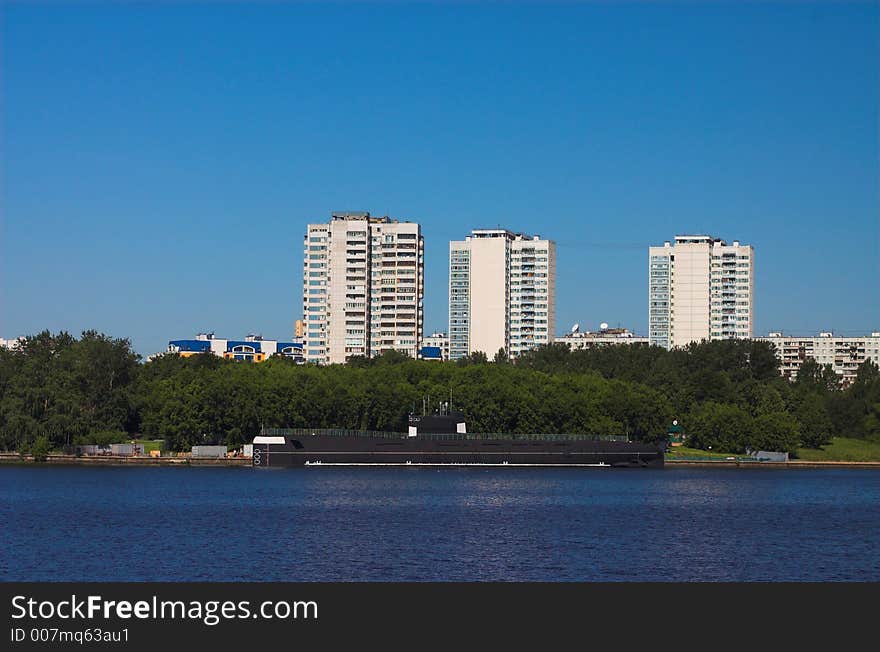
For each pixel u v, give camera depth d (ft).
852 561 390.63
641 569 369.91
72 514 481.46
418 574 355.77
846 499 602.85
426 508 515.91
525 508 524.11
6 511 492.13
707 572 367.25
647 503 559.38
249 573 353.51
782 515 517.55
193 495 562.66
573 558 385.91
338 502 536.42
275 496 560.20
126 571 354.95
